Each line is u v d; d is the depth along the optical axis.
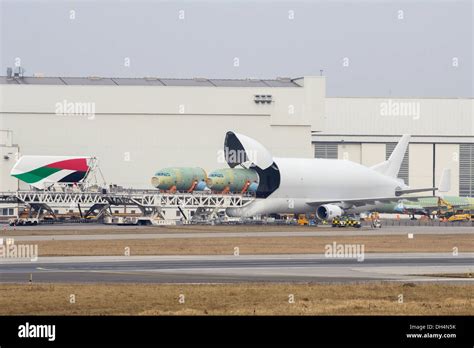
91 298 191.75
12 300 188.62
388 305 186.62
